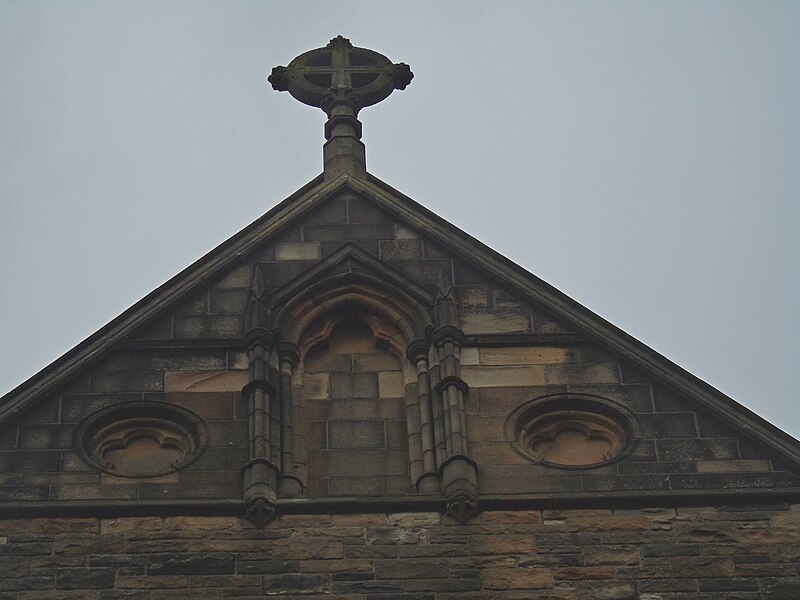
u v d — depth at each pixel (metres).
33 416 31.44
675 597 29.31
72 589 29.16
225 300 33.16
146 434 31.50
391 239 34.03
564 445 31.58
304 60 37.88
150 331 32.62
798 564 29.66
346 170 35.12
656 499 30.30
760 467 30.89
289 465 30.75
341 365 32.53
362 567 29.44
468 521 29.98
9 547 29.56
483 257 33.72
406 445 31.36
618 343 32.47
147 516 29.97
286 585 29.23
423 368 32.16
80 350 32.19
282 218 34.22
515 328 32.78
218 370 32.16
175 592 29.16
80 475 30.62
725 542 29.89
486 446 31.14
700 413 31.59
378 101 37.22
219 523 29.91
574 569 29.53
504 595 29.23
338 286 33.34
